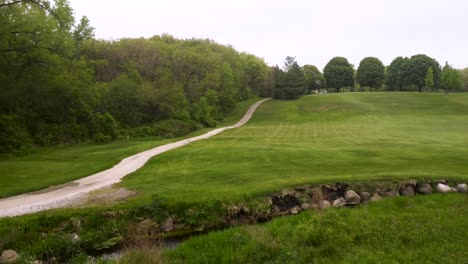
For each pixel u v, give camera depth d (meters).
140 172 16.47
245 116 63.06
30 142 26.52
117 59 55.72
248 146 24.73
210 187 12.58
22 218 9.34
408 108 59.78
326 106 65.62
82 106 34.41
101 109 38.19
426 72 85.62
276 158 18.67
